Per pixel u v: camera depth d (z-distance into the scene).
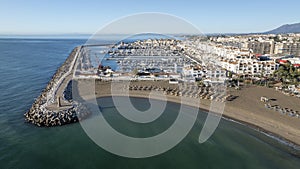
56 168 32.06
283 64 101.06
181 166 33.44
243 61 101.94
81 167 32.50
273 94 67.69
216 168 33.31
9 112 51.62
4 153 35.19
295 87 73.50
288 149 38.41
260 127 46.59
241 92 69.62
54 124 45.34
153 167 32.94
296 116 50.78
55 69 111.12
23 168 31.81
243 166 33.84
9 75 91.12
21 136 40.78
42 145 37.94
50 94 59.78
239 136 42.81
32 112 48.94
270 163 34.66
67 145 38.06
